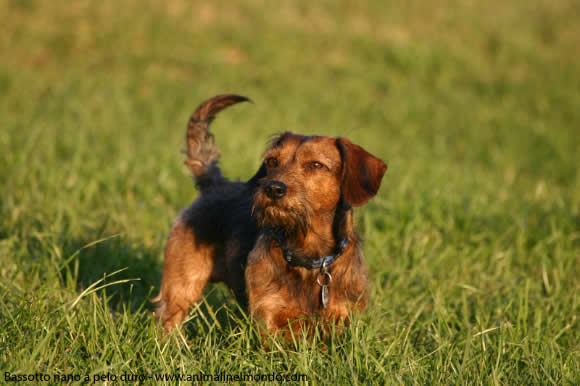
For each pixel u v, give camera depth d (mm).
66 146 12648
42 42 24453
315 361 5137
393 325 6387
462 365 4941
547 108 22531
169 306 6398
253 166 11883
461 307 7070
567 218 9906
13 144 12445
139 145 13430
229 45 26562
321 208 5398
